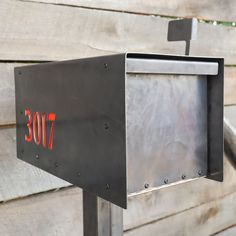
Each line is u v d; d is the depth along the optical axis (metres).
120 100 0.59
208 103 0.76
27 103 0.88
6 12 0.97
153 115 0.68
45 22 1.05
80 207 1.19
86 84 0.66
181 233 1.52
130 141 0.66
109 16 1.19
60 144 0.75
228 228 1.74
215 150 0.75
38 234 1.09
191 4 1.43
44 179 1.09
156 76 0.68
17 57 1.00
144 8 1.28
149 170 0.68
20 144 0.94
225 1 1.56
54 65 0.75
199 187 1.57
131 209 1.32
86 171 0.68
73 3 1.10
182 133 0.73
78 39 1.13
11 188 1.02
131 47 1.26
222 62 0.73
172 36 0.82
